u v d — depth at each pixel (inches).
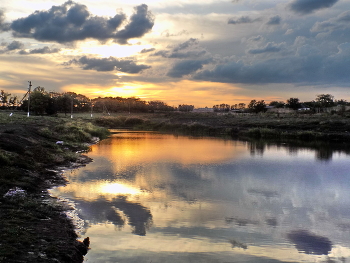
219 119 3063.5
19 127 990.4
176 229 373.1
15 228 297.0
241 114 3516.2
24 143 749.3
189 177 669.9
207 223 398.9
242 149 1201.4
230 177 682.2
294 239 358.0
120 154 1000.9
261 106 3683.6
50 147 848.9
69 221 369.1
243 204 486.3
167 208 454.0
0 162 523.5
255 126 2253.9
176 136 1838.1
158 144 1359.5
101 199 481.1
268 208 470.3
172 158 936.9
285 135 1748.3
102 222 382.3
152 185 586.6
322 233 377.7
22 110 3302.2
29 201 393.4
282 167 818.8
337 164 874.1
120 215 412.8
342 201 514.9
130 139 1603.1
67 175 638.5
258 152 1117.1
